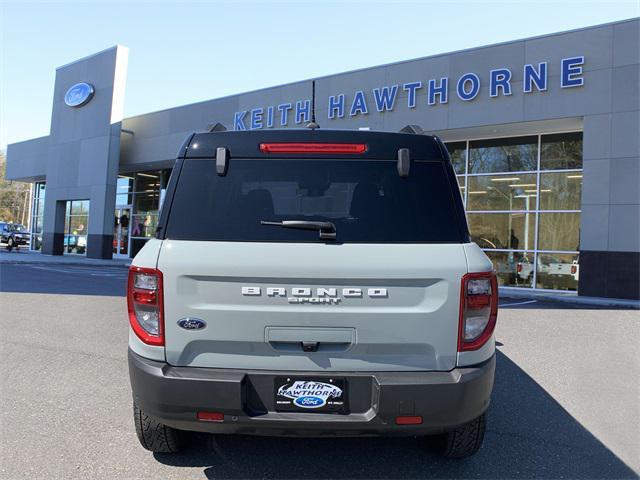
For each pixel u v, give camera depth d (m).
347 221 2.95
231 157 3.07
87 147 26.61
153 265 2.86
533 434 4.15
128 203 29.16
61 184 28.30
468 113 15.59
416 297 2.82
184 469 3.39
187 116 23.30
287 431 2.78
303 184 3.03
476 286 2.85
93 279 15.44
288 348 2.82
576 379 5.71
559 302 12.76
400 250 2.84
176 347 2.83
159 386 2.77
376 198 3.00
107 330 7.77
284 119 19.66
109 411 4.45
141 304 2.88
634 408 4.80
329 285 2.81
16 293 11.67
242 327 2.81
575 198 15.55
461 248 2.89
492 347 2.96
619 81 13.42
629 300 12.86
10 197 86.81
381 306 2.81
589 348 7.18
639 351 7.01
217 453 3.65
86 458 3.53
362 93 17.55
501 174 16.80
